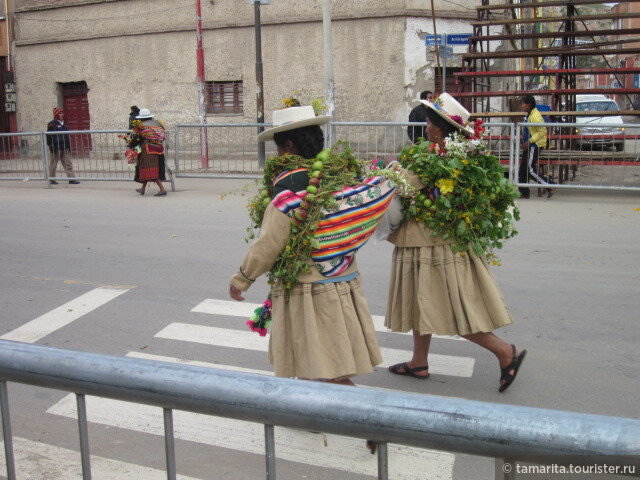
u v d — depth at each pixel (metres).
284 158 3.27
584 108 19.02
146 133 11.69
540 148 10.73
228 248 8.09
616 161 10.55
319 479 3.42
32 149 13.46
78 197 12.05
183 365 1.71
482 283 4.05
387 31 17.41
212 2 18.95
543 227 8.63
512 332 5.27
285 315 3.38
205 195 11.97
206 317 5.85
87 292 6.57
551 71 11.08
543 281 6.45
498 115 11.08
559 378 4.48
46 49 21.45
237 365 4.88
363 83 17.89
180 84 19.80
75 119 21.77
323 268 3.28
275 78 18.70
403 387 4.42
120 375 1.73
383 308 5.93
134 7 19.94
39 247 8.36
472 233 4.00
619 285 6.28
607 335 5.16
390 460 3.55
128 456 3.70
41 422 4.11
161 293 6.50
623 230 8.40
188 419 4.09
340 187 3.23
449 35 16.98
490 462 3.50
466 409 1.42
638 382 4.39
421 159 3.86
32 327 5.68
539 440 1.35
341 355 3.27
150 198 11.73
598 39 29.61
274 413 1.57
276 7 18.33
